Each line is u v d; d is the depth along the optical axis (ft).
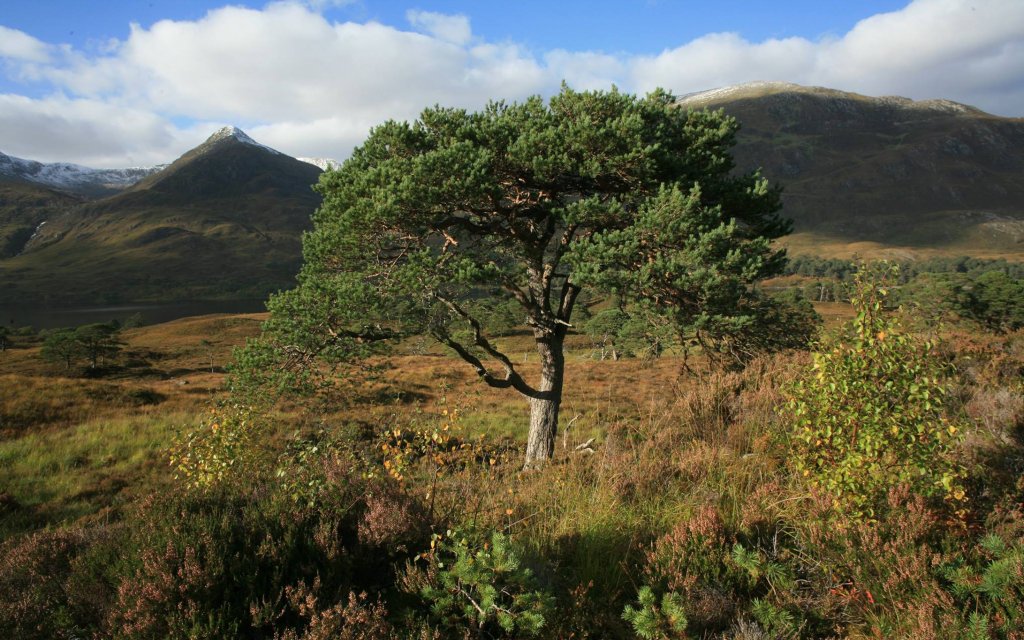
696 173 37.76
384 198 36.14
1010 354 31.12
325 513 14.39
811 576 12.51
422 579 11.71
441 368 128.67
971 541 12.55
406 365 133.69
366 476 16.62
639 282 33.37
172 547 11.93
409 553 13.21
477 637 10.62
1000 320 138.51
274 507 14.80
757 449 19.60
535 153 37.29
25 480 45.96
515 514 16.40
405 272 37.47
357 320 37.93
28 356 287.07
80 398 85.40
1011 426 18.12
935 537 12.74
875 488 14.42
